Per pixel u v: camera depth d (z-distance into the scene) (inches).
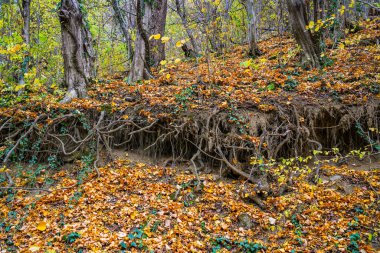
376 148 284.0
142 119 311.3
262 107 298.0
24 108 320.8
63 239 190.2
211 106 309.7
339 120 297.3
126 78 440.8
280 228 202.4
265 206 236.4
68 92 342.3
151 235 198.8
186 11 681.6
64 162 300.7
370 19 614.5
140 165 297.7
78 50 345.7
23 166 296.0
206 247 192.5
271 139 281.9
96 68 609.0
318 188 251.1
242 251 191.6
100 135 304.5
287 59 420.2
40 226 168.4
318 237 200.8
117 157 305.4
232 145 284.8
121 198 242.2
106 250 180.5
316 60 404.2
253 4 557.6
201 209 234.1
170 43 778.2
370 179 254.2
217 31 547.2
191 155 308.0
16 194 253.3
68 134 294.5
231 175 282.4
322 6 484.7
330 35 518.0
